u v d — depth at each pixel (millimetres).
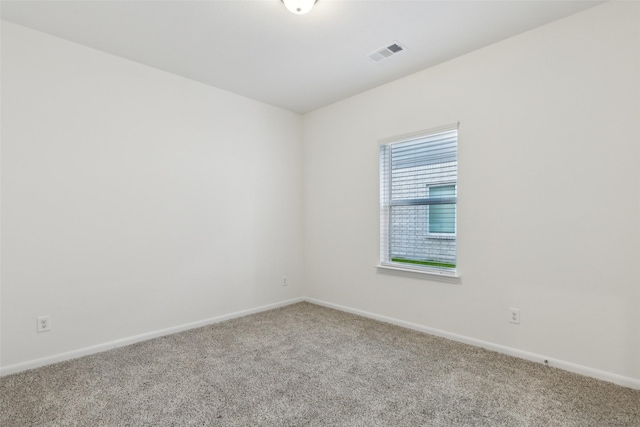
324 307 3908
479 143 2629
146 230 2863
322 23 2256
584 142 2146
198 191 3217
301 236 4211
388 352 2549
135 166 2799
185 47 2572
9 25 2223
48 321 2365
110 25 2268
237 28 2311
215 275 3340
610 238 2057
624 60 2004
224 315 3400
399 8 2090
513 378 2119
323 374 2193
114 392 1965
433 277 2920
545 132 2303
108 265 2646
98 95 2602
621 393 1930
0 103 2188
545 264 2309
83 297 2521
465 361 2373
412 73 3062
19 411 1770
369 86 3361
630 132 1989
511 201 2461
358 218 3574
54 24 2252
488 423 1668
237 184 3539
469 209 2689
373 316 3424
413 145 3158
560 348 2248
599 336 2098
